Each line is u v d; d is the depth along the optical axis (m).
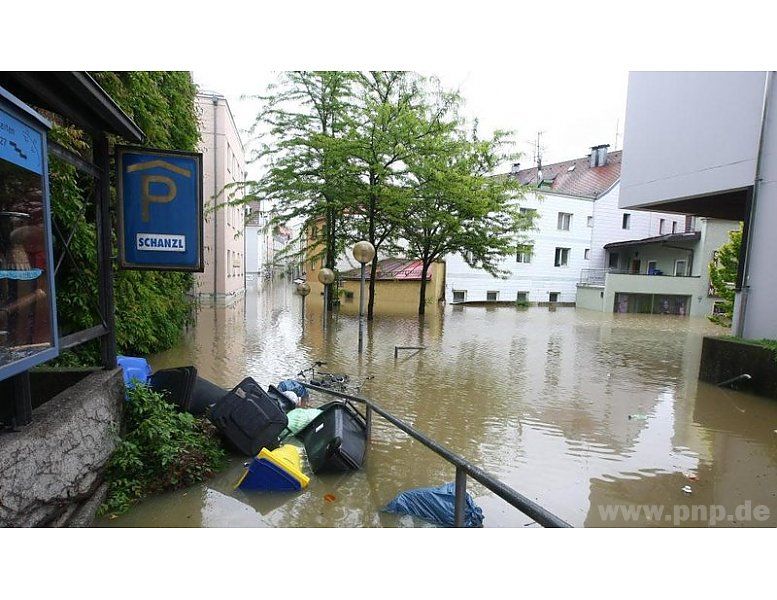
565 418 6.68
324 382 7.98
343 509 3.88
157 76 8.45
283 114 16.12
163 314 9.77
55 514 3.04
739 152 8.80
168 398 4.98
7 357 2.71
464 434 5.89
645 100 10.84
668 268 28.92
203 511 3.74
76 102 3.78
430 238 18.50
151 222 4.43
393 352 11.31
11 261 2.74
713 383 8.77
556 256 30.22
